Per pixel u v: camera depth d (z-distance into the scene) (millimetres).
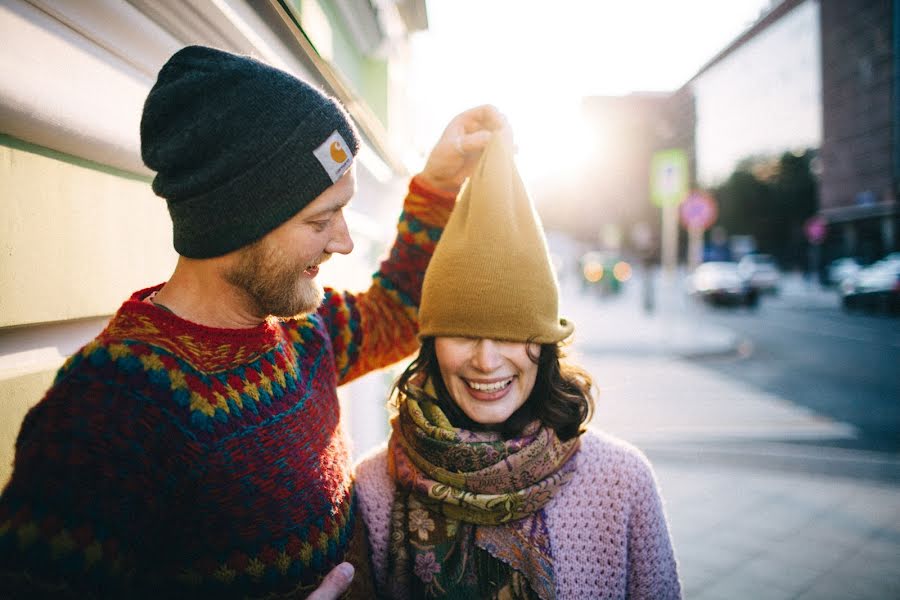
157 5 1075
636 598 1199
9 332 911
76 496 679
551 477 1156
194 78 826
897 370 8477
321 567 937
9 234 856
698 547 3518
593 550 1174
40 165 919
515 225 1144
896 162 28359
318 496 950
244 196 829
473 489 1119
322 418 1034
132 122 1109
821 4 33219
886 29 28453
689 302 21156
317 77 2059
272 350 958
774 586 3102
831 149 33312
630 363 9656
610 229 25953
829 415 6277
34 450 687
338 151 903
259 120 828
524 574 1114
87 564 675
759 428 5840
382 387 3707
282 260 889
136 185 1196
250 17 1434
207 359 853
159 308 853
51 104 879
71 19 910
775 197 39281
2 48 784
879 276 16234
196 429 802
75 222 1003
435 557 1143
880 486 4355
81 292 1016
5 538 645
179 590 836
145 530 758
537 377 1213
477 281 1097
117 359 771
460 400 1185
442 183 1435
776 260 41062
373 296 1414
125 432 733
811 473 4641
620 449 1259
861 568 3246
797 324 14547
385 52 3527
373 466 1296
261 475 865
